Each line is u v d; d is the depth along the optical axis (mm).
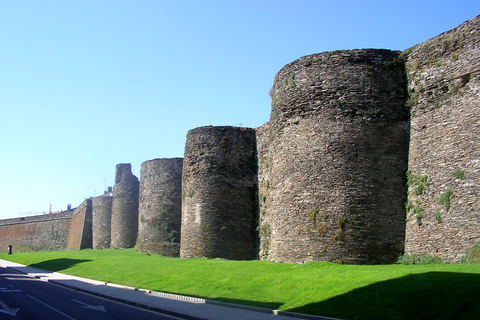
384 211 22453
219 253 33594
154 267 31297
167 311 16406
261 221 33938
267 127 34875
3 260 56938
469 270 16328
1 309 17797
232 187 34844
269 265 24500
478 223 18984
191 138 36656
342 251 22375
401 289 15133
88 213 72938
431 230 20797
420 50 23172
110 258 43656
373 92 23844
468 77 20578
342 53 24797
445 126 21172
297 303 16297
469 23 20906
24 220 85625
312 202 23734
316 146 24250
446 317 12188
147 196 49188
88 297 21984
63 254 55812
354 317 13578
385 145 23188
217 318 14516
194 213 34844
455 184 20188
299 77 25844
